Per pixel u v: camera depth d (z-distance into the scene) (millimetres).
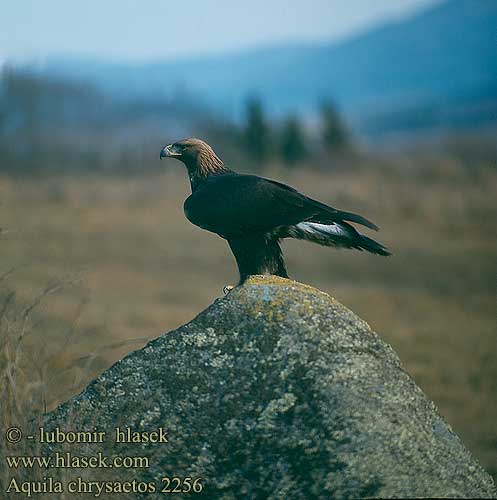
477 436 28984
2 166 117375
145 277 56688
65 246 63594
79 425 15242
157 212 82312
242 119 137625
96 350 18594
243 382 14961
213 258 65125
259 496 14266
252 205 19875
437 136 192625
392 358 15297
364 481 13703
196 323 15594
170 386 15242
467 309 49844
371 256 64625
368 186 90812
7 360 16531
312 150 135375
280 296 15539
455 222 75312
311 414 14422
